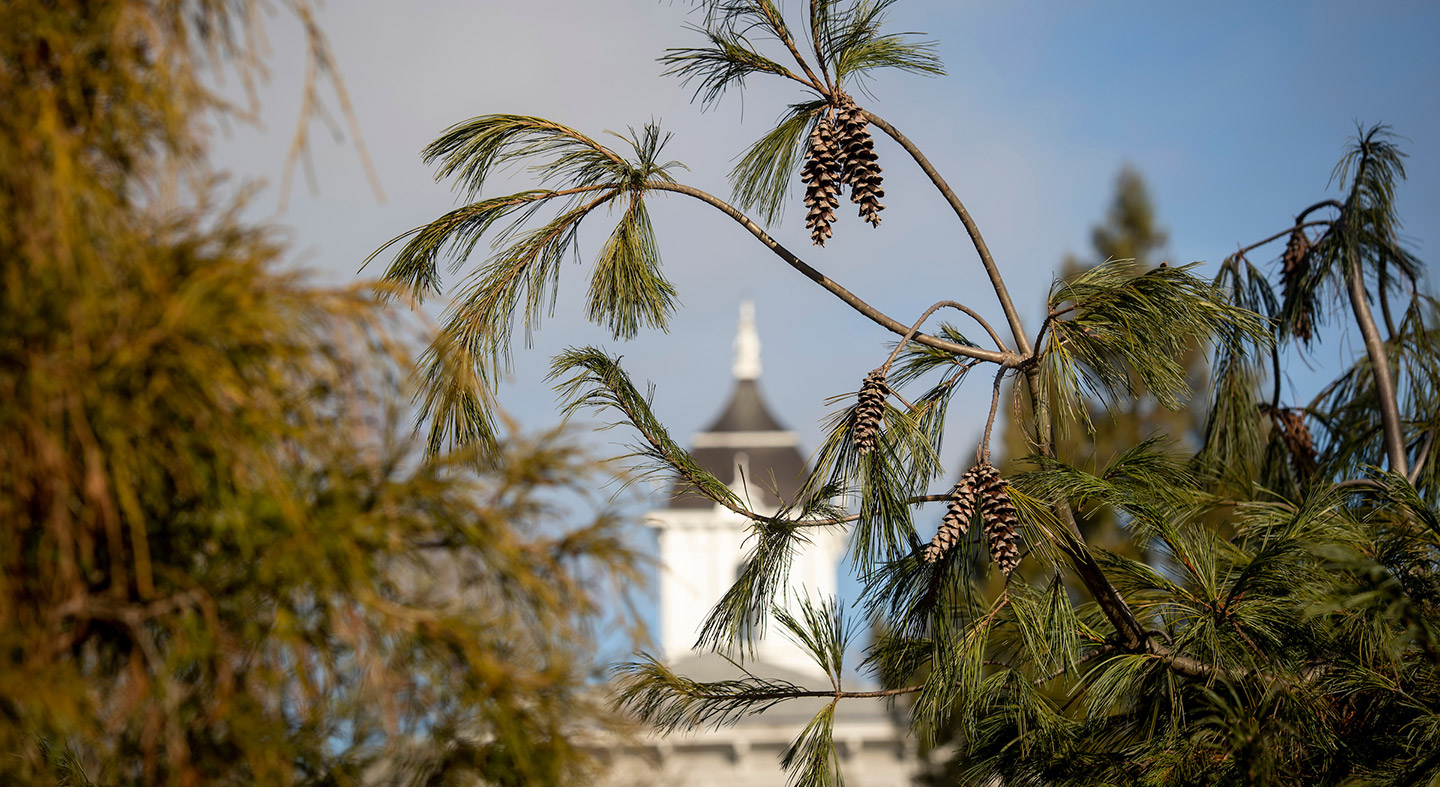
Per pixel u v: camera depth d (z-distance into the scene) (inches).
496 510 84.4
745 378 1764.3
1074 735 152.3
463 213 148.6
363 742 88.0
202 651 75.4
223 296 75.4
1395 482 144.4
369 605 79.0
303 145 79.3
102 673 79.0
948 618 148.7
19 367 71.4
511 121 152.2
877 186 147.3
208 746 79.3
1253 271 202.4
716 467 1679.4
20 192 72.4
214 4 80.2
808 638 150.4
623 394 153.4
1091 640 157.6
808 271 154.9
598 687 87.4
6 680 68.4
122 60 77.7
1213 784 133.4
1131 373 149.3
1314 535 142.3
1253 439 201.6
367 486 83.2
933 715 148.9
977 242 156.3
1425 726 135.1
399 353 82.1
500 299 148.4
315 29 80.5
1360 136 194.1
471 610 85.4
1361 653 141.6
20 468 70.8
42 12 77.2
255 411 77.5
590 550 85.0
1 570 71.7
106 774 78.4
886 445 140.7
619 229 152.2
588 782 85.4
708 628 152.4
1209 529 170.7
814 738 147.3
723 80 158.2
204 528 79.0
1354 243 193.3
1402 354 199.9
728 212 156.4
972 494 137.5
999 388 143.8
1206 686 139.7
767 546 151.9
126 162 81.0
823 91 152.4
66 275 71.1
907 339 142.9
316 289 81.1
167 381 73.9
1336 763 138.0
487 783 85.7
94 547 78.3
